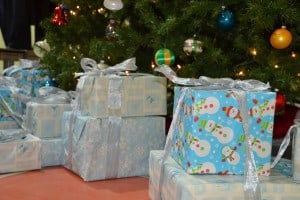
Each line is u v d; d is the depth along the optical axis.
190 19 1.27
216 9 1.16
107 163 1.19
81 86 1.22
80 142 1.20
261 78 1.13
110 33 1.53
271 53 1.18
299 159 0.78
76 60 1.71
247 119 0.78
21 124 1.49
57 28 1.90
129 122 1.21
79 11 1.81
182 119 0.84
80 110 1.24
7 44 2.54
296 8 1.13
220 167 0.79
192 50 1.21
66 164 1.33
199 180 0.75
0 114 1.46
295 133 0.79
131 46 1.51
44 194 1.05
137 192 1.08
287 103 1.32
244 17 1.14
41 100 1.43
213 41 1.31
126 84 1.19
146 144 1.24
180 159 0.85
